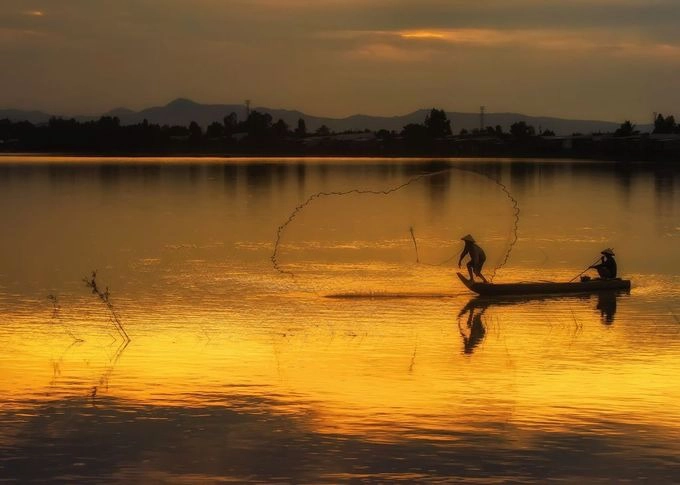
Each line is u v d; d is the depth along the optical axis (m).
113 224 59.72
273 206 75.56
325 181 114.00
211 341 26.20
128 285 35.34
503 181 114.31
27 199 81.69
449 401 20.88
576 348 25.70
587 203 79.94
